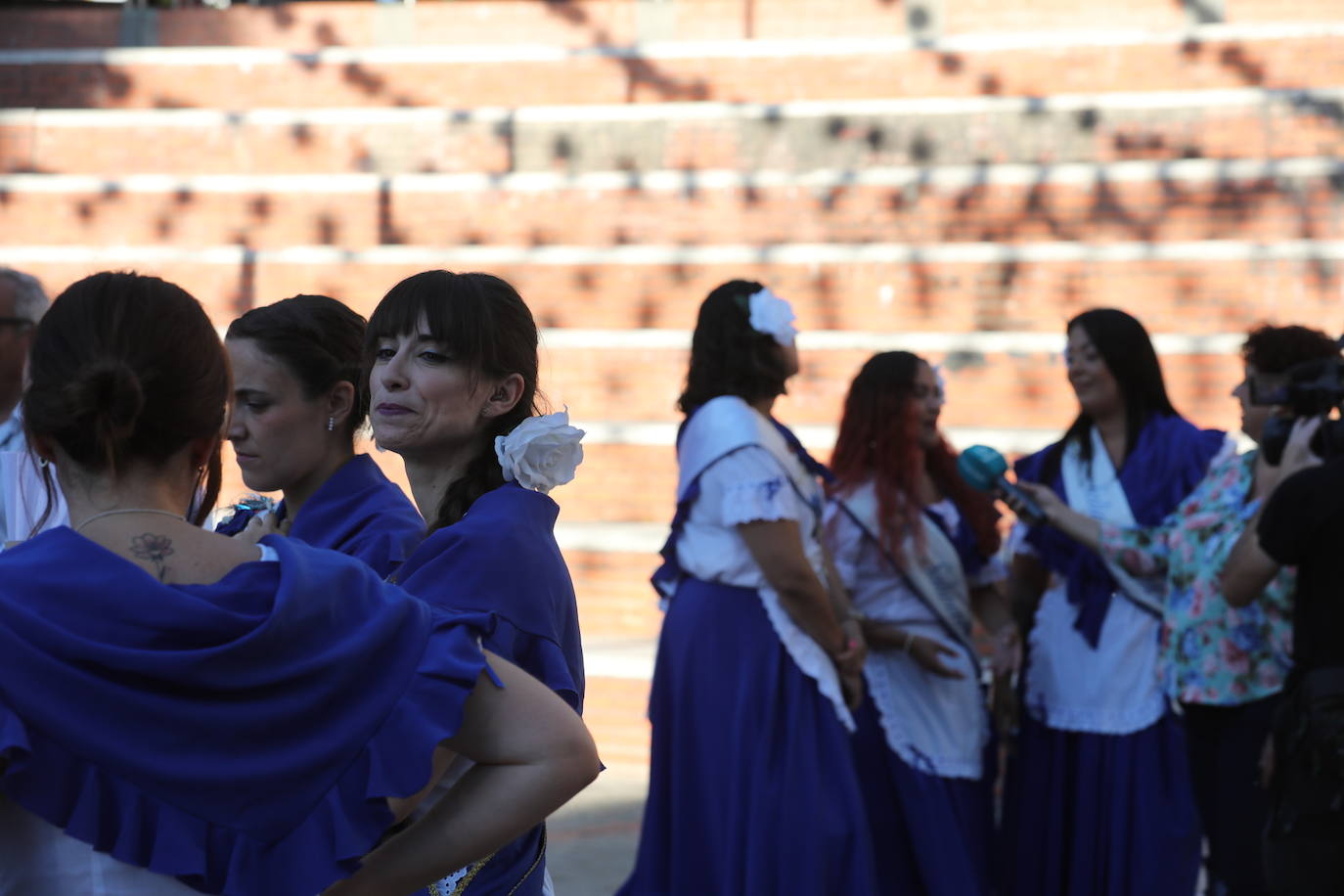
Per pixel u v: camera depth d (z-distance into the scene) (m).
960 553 11.32
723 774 10.17
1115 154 22.23
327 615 3.39
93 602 3.24
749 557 10.31
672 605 10.70
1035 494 10.88
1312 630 8.34
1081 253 19.75
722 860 10.12
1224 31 23.50
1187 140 22.05
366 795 3.33
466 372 5.63
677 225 21.98
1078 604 10.84
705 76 25.34
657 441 18.44
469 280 5.74
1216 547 10.32
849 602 10.84
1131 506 10.87
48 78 26.58
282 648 3.30
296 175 24.06
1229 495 10.41
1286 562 8.44
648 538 17.45
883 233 21.48
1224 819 10.44
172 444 3.54
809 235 21.69
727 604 10.38
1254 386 10.23
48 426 3.43
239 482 17.94
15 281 9.20
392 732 3.39
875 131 22.94
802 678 10.19
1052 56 24.06
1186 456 10.84
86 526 3.46
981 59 24.31
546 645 5.07
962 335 18.98
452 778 4.29
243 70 26.39
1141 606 10.67
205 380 3.56
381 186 22.59
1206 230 20.73
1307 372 9.19
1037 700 10.95
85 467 3.50
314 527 6.44
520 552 5.09
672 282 20.55
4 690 3.13
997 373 18.67
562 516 18.62
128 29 28.16
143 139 24.52
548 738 3.59
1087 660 10.73
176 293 3.58
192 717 3.21
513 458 5.31
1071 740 10.83
